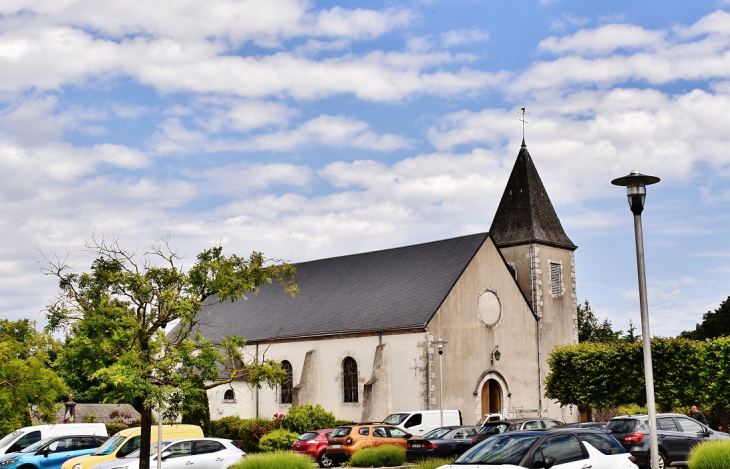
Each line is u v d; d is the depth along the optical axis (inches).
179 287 848.9
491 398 1729.8
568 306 1979.6
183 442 937.5
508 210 1999.3
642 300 603.8
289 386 1844.2
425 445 1077.1
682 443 944.3
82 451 1128.8
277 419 1583.4
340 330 1743.4
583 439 613.3
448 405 1604.3
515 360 1780.3
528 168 2010.3
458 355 1646.2
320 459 1210.0
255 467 823.7
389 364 1643.7
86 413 1824.6
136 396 785.6
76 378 2177.7
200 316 2204.7
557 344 1916.8
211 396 1863.9
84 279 822.5
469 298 1696.6
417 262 1824.6
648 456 922.1
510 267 1941.4
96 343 796.0
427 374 1577.3
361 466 1093.1
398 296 1742.1
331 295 1925.4
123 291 837.2
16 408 1048.8
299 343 1833.2
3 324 1079.0
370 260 1961.1
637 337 3006.9
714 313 2918.3
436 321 1612.9
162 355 844.0
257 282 874.8
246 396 1923.0
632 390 1595.7
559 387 1700.3
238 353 877.2
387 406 1625.2
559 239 1991.9
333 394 1742.1
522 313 1825.8
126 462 904.3
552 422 1146.7
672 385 1544.0
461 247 1769.2
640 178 610.5
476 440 1095.6
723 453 745.0
